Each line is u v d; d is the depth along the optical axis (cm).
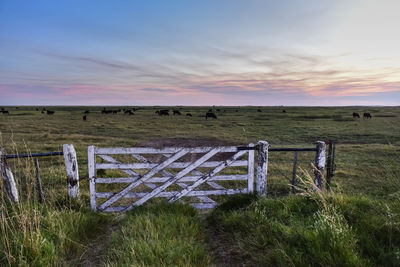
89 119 4100
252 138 1981
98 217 373
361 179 766
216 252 287
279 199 412
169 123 3412
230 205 431
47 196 446
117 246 277
